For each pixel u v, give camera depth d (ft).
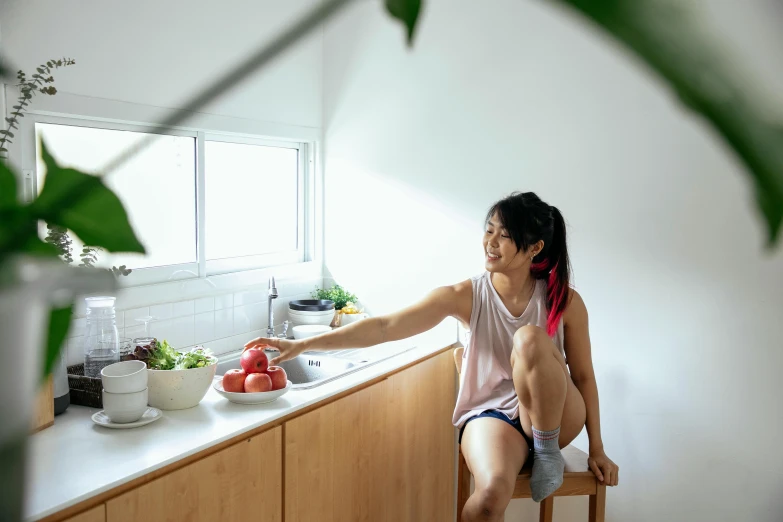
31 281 0.54
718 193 7.92
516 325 7.69
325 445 7.43
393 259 10.27
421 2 0.52
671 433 8.37
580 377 7.79
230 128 9.12
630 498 8.65
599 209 8.64
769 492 7.85
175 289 8.51
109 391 6.15
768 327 7.77
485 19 9.21
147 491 5.40
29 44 6.63
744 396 7.93
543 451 6.89
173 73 8.22
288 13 9.86
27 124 6.90
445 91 9.59
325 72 10.61
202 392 6.88
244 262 9.86
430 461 9.58
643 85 8.25
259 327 9.80
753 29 6.95
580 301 7.79
